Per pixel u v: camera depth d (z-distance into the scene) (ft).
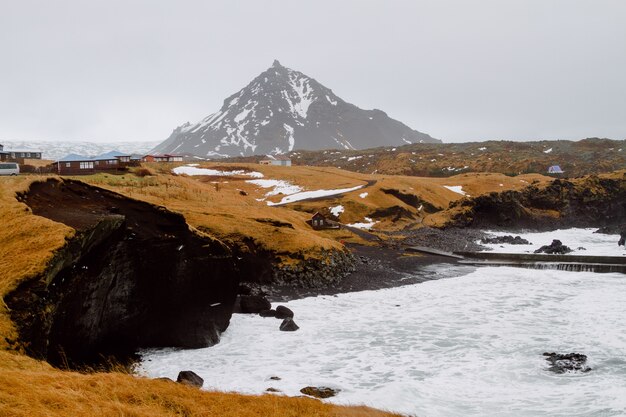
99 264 101.50
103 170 313.32
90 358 101.81
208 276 128.16
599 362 104.27
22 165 307.17
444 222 384.06
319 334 131.85
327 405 71.97
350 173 579.07
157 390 62.44
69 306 90.84
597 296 172.96
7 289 75.92
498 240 335.26
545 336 125.08
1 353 62.59
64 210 111.75
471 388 91.35
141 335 118.62
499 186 519.60
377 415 71.05
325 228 310.65
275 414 62.39
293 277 195.93
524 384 93.25
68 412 47.21
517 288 191.72
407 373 100.78
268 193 456.04
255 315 152.76
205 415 57.93
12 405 44.98
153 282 118.01
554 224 426.92
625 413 77.46
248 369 103.65
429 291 189.88
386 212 390.21
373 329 136.56
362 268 230.89
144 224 121.39
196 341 120.37
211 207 254.06
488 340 123.24
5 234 92.27
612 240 342.85
